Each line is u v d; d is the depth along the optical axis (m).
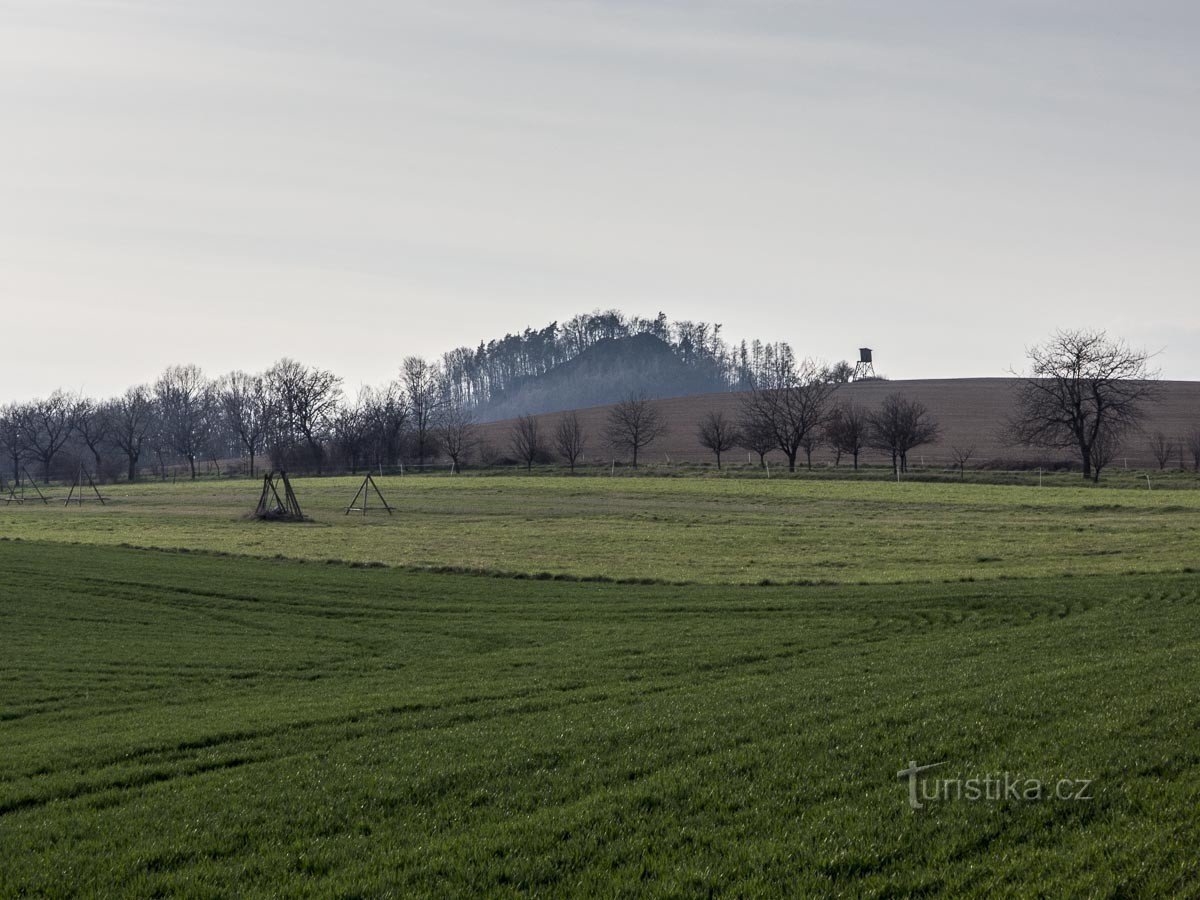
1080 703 14.65
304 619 29.38
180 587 34.47
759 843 9.80
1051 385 101.25
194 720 16.70
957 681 17.20
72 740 15.40
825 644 23.78
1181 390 149.50
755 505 71.88
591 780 12.04
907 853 9.56
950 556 44.09
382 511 71.69
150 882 9.34
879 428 105.06
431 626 28.09
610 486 88.94
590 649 23.88
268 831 10.70
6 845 10.48
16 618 28.81
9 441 144.38
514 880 9.15
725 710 15.56
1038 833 9.88
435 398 174.00
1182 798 10.46
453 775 12.40
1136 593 30.61
